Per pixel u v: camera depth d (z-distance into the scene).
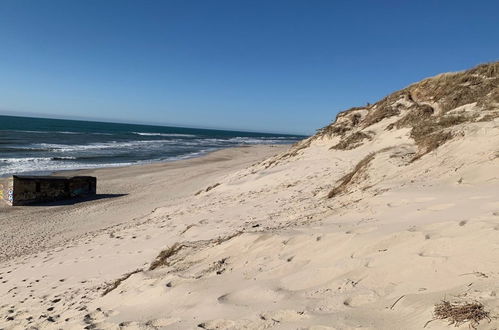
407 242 3.56
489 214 3.56
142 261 7.39
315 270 3.82
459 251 3.06
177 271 5.29
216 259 5.22
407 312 2.59
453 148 7.40
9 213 19.05
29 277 8.41
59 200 22.27
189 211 12.25
